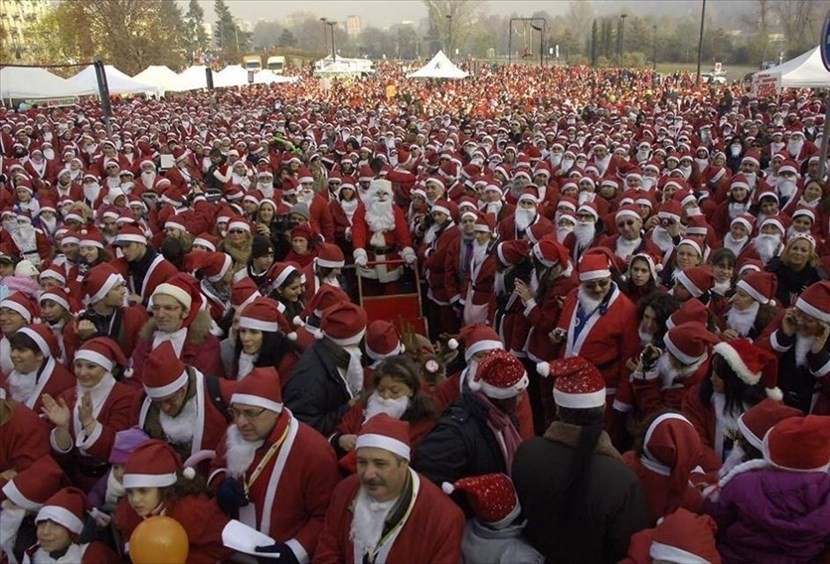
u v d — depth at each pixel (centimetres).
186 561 342
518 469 327
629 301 543
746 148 1700
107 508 387
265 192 1266
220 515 354
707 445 404
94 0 5400
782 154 1483
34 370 486
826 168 1220
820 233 884
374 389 399
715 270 629
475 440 355
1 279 717
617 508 305
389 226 888
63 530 352
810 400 463
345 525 326
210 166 1741
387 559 307
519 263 662
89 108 4003
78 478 439
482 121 2775
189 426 404
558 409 329
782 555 290
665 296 524
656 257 731
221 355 507
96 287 554
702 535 272
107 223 956
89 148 2045
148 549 306
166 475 339
